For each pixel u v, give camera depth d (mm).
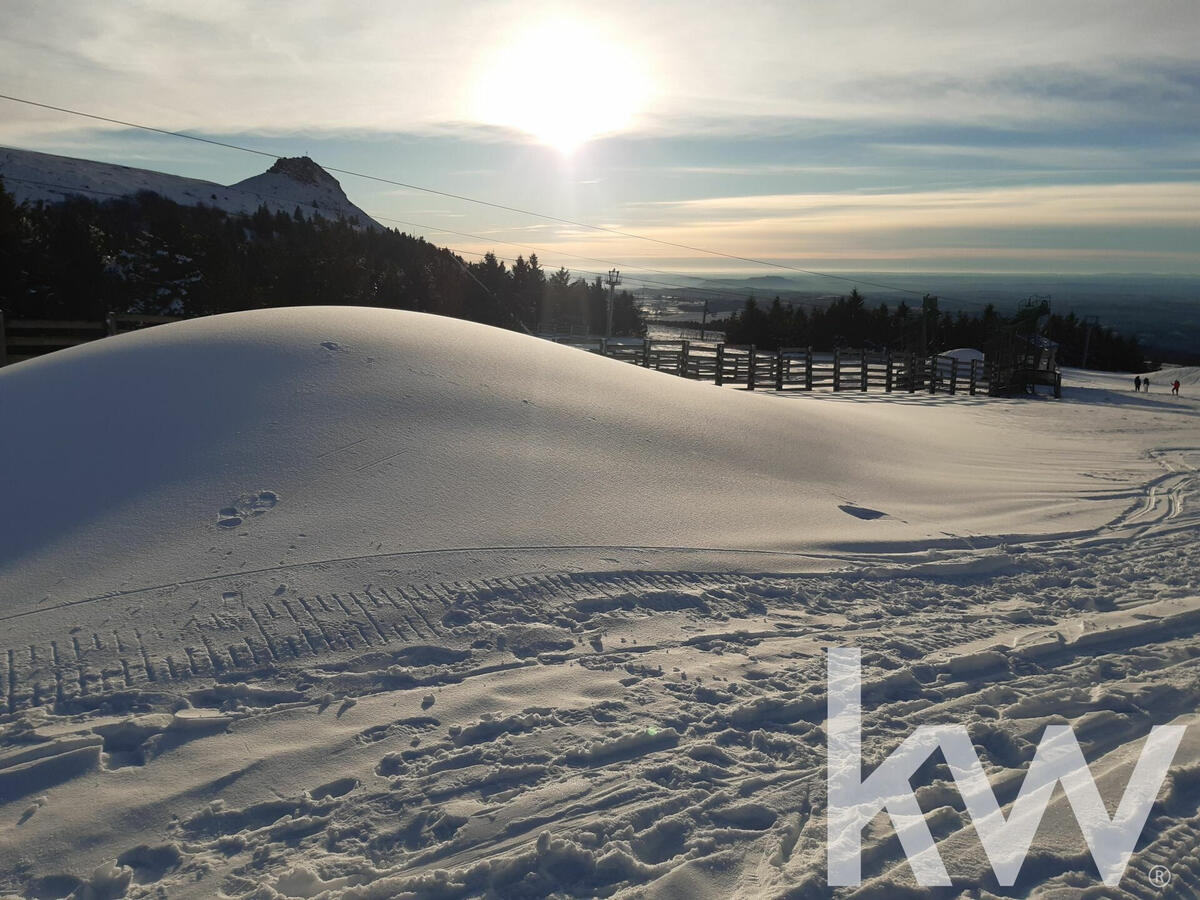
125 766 3955
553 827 3588
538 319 66188
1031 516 9867
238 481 6855
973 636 6004
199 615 5277
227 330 9539
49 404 7930
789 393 25234
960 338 69750
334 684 4711
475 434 8250
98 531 6164
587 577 6324
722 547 7281
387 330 10086
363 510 6691
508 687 4801
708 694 4859
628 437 9219
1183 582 7566
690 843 3531
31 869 3275
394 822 3615
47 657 4812
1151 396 37500
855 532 8227
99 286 33875
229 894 3174
